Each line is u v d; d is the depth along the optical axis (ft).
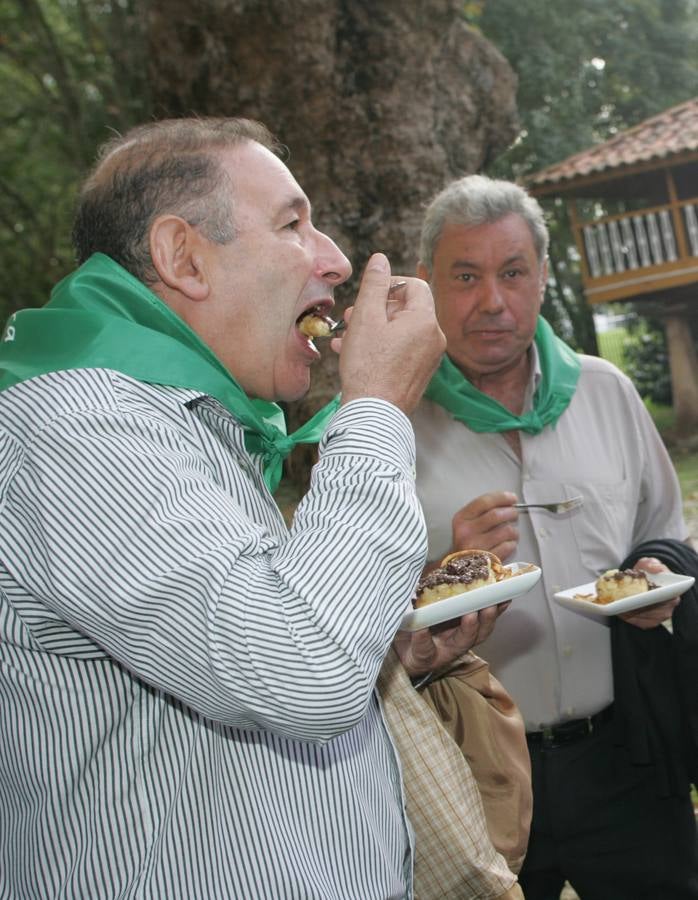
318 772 4.27
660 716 7.29
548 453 7.76
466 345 7.79
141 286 4.36
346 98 14.70
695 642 7.27
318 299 4.64
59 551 3.60
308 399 12.50
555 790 7.50
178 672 3.60
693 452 43.47
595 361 8.20
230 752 4.09
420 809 5.20
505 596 5.61
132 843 3.92
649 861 7.48
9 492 3.83
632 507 8.02
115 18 39.11
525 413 7.93
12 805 4.16
